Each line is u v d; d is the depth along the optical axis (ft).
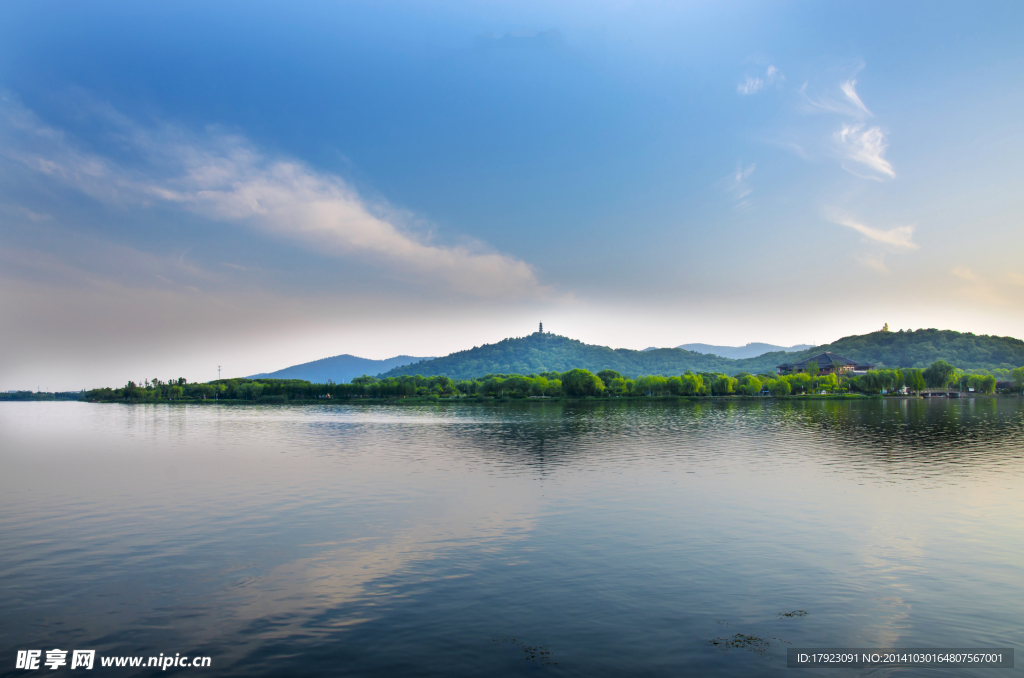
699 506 164.86
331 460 274.77
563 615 91.45
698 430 411.34
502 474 224.53
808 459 258.78
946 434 363.56
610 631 85.76
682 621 88.99
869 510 159.02
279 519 155.12
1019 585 102.73
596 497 178.29
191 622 90.68
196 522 152.76
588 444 328.49
